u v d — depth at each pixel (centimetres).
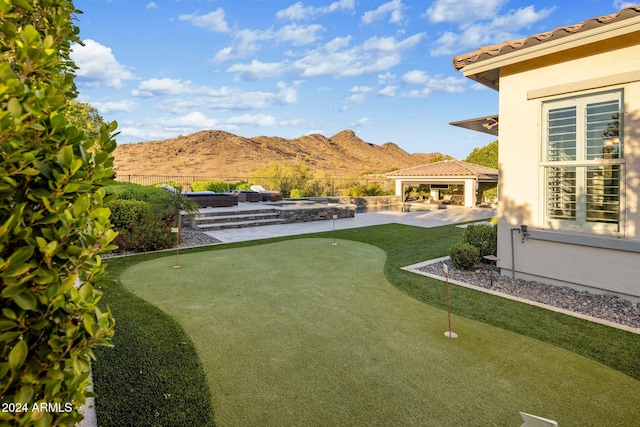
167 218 1048
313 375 344
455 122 834
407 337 429
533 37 556
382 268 765
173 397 304
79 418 153
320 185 2953
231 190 2278
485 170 2655
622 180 539
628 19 478
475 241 804
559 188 608
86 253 154
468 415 286
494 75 715
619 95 539
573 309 523
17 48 150
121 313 491
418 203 2897
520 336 433
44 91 149
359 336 431
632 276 533
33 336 142
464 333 441
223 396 308
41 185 144
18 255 126
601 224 565
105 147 171
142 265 775
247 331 442
